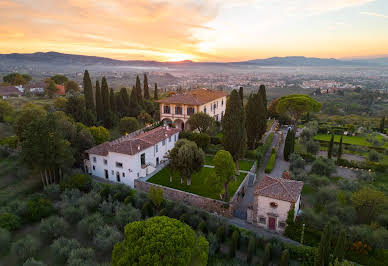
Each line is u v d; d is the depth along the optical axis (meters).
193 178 41.38
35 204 31.78
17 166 42.09
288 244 26.03
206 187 38.22
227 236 29.05
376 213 28.83
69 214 30.12
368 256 23.97
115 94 84.00
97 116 68.94
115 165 41.41
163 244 17.59
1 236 25.47
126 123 60.94
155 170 44.41
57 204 33.19
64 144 38.91
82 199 33.16
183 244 18.09
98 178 43.62
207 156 51.88
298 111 69.12
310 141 55.81
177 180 40.56
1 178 39.12
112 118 69.62
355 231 25.78
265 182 31.59
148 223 19.36
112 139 58.44
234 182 39.81
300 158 46.16
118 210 31.16
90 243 26.81
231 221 31.91
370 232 25.42
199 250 19.48
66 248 24.20
